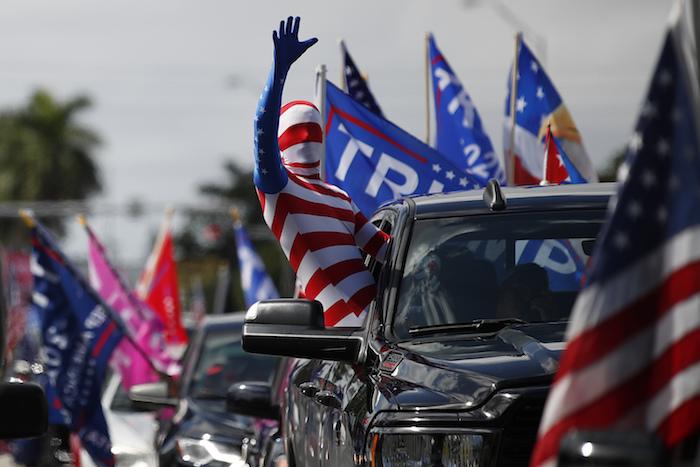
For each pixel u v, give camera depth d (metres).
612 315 8.09
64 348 32.81
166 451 28.59
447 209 15.07
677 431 7.86
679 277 7.96
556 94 30.70
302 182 16.44
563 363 8.21
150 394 30.81
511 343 12.52
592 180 30.58
